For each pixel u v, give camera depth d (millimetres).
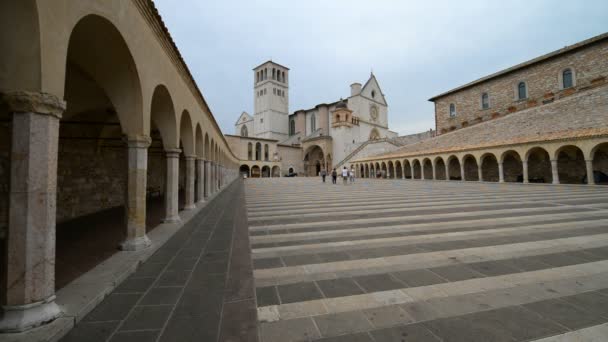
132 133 5609
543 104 31875
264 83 76688
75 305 3146
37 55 2959
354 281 4148
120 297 3500
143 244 5465
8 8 2867
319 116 69438
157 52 6586
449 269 4602
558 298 3539
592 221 8281
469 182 28766
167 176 8359
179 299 3438
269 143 61031
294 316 3143
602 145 20938
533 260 4992
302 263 4965
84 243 6129
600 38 28594
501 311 3225
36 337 2586
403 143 55156
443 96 47844
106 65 5305
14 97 2879
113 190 12812
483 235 6836
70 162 10023
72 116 9102
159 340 2576
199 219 9008
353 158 54188
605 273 4348
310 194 18203
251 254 5316
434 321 3023
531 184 23953
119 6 4645
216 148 20422
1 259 5414
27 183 2916
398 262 4977
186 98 9711
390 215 9734
